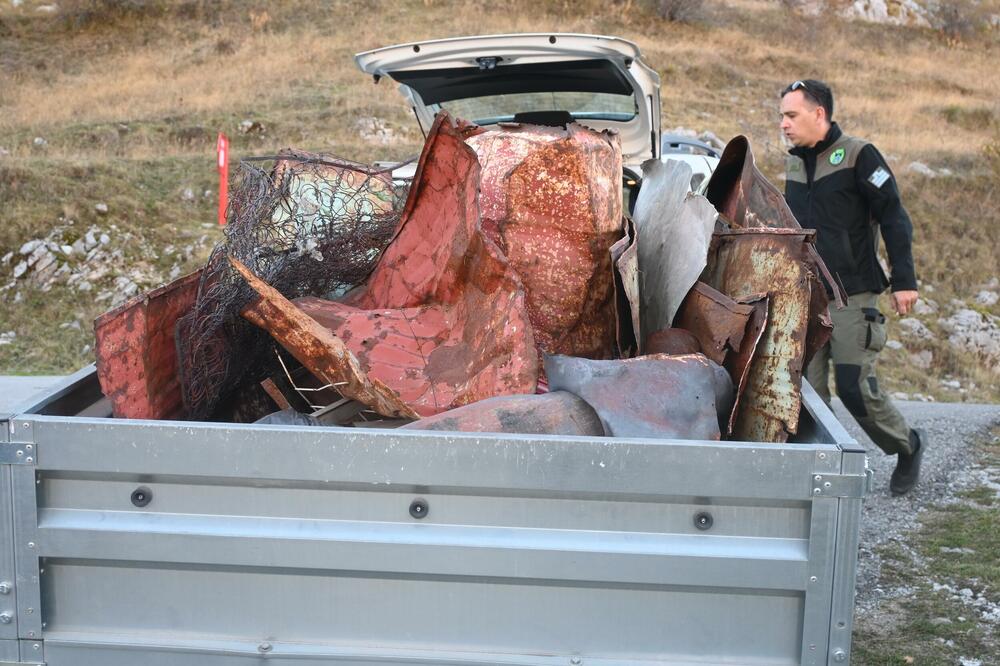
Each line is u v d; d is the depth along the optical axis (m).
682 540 1.95
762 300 2.42
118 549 1.98
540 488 1.92
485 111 5.46
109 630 2.04
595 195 2.73
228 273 2.69
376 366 2.58
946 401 8.40
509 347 2.40
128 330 2.45
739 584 1.92
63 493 2.01
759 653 1.97
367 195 3.46
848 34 26.61
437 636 1.99
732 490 1.91
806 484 1.90
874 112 18.86
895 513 4.57
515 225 2.71
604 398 2.18
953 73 24.23
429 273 2.76
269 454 1.95
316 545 1.95
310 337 2.33
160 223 11.56
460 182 2.72
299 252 3.19
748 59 22.62
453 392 2.48
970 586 3.76
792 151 4.23
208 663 2.01
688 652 1.98
